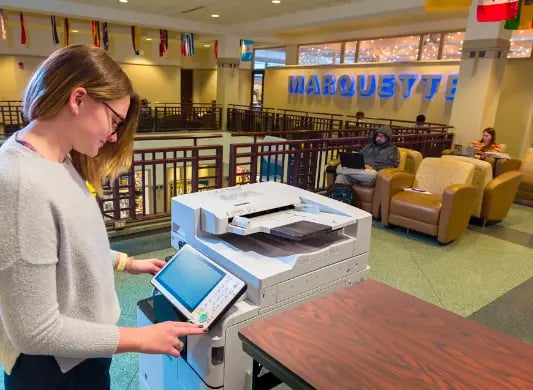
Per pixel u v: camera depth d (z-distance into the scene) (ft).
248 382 4.02
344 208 5.16
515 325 8.13
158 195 24.41
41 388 2.68
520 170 18.79
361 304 3.45
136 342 2.67
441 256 11.57
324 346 2.84
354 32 35.63
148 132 37.76
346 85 36.37
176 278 3.98
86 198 2.68
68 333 2.35
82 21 35.14
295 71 41.75
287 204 5.24
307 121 35.60
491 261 11.35
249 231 4.40
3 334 2.57
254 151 13.91
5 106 36.09
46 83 2.38
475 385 2.50
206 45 48.75
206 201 4.95
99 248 2.74
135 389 5.69
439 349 2.85
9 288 2.16
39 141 2.45
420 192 13.79
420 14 27.40
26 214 2.17
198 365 3.84
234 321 3.72
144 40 44.24
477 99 21.71
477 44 21.31
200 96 55.26
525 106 25.40
